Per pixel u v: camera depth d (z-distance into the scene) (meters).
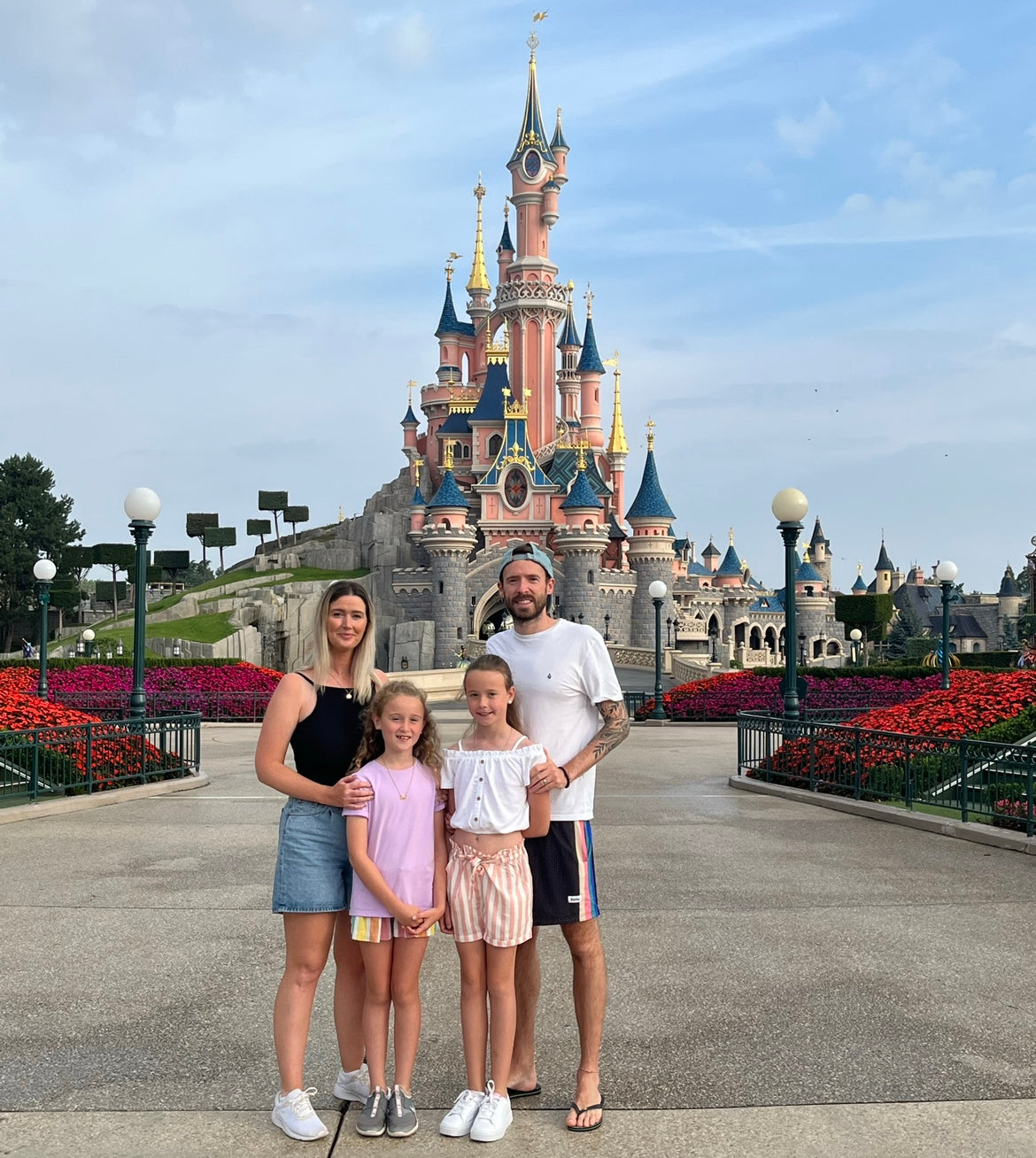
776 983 7.32
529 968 5.61
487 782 5.27
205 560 161.25
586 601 95.62
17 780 15.95
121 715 29.14
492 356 115.62
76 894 9.98
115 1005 6.89
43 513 108.25
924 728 17.41
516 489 102.62
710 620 115.38
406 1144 5.00
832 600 127.00
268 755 5.30
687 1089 5.58
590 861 5.49
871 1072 5.77
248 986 7.28
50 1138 5.00
